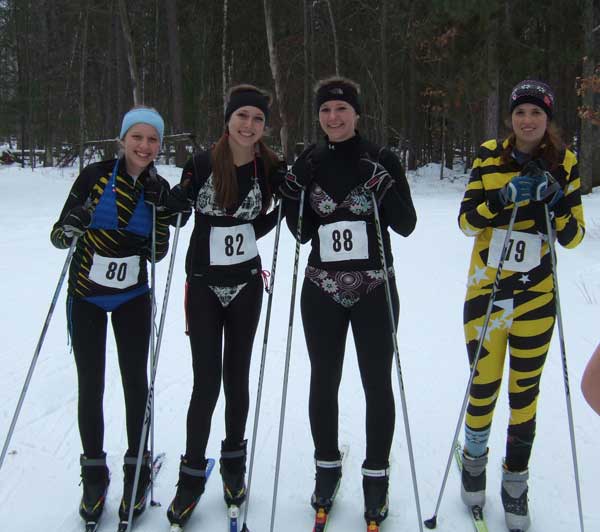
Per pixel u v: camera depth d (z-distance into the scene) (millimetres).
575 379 4250
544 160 2574
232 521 2678
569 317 5562
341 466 2938
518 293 2627
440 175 25125
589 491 2959
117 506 2846
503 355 2717
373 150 2748
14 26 30203
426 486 3023
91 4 23078
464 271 7621
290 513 2822
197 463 2736
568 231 2613
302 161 2740
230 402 2844
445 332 5340
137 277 2770
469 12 17609
